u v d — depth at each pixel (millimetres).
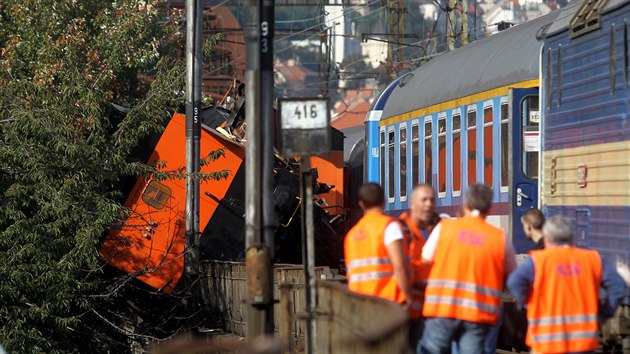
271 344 21516
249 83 32031
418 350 30109
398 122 67625
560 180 40375
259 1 31922
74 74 66375
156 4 91938
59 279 60125
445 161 58375
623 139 34938
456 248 29266
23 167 62781
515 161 46875
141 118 66062
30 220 60719
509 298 39500
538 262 28750
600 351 35531
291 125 31438
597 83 37219
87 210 62625
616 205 35250
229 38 157000
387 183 69625
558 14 46031
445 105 58531
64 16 83438
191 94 66312
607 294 29109
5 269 59750
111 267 67375
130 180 68000
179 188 67250
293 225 71312
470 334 29188
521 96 47125
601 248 36375
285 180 69875
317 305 31875
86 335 65875
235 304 60531
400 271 29641
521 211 46969
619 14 35531
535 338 28797
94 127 64688
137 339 65375
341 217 87250
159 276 66875
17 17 83125
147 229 66688
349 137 102938
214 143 68750
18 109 63844
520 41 50469
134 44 83938
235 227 68750
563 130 40219
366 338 23891
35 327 61844
